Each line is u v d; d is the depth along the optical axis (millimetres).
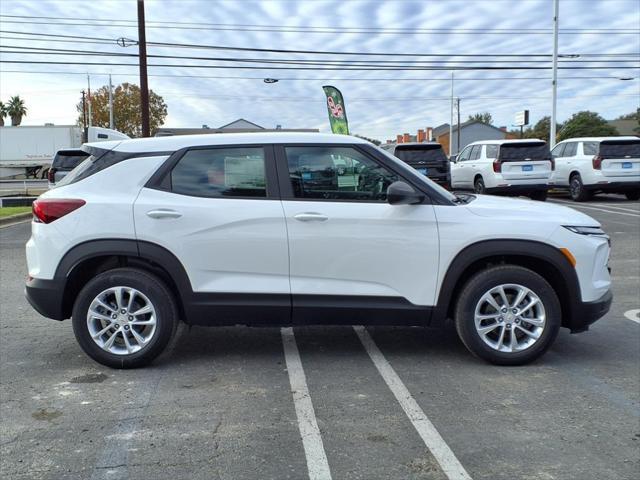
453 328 5766
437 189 4688
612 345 5227
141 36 21531
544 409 3893
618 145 16797
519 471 3127
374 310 4574
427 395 4125
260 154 4637
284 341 5367
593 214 14492
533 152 16562
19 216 15930
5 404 4004
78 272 4613
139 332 4641
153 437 3521
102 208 4508
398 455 3301
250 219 4504
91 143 4879
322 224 4508
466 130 84062
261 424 3684
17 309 6574
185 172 4637
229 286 4555
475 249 4535
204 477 3086
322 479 3064
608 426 3648
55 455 3314
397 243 4535
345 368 4668
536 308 4609
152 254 4504
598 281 4652
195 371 4613
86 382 4395
